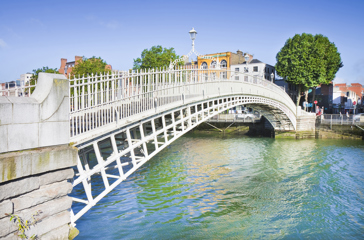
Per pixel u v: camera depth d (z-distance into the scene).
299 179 19.66
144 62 40.59
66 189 7.25
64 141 7.23
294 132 41.12
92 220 12.84
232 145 35.03
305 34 48.59
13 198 6.22
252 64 55.75
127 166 22.47
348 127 39.28
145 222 12.70
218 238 11.36
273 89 34.50
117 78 11.31
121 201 15.19
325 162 24.81
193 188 17.53
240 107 58.81
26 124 6.38
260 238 11.43
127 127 12.36
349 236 11.70
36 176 6.64
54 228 7.03
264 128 45.25
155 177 19.88
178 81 17.61
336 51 50.56
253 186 18.05
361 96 82.94
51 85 6.86
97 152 10.74
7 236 6.00
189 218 13.20
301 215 13.66
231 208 14.44
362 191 17.09
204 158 26.81
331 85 66.12
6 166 5.93
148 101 13.70
